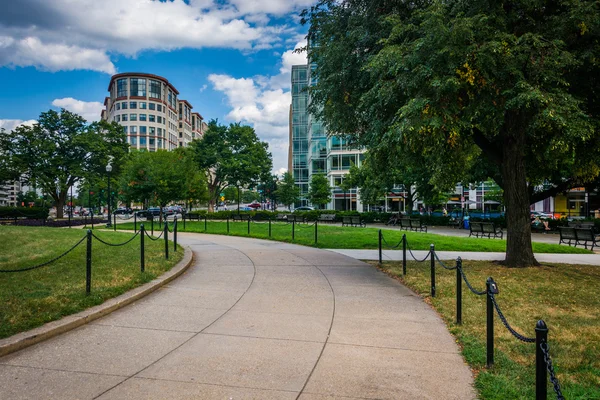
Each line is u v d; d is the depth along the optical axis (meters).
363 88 10.70
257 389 3.91
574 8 8.40
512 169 11.01
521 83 7.63
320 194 49.72
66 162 44.34
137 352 4.80
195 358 4.66
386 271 10.50
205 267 10.86
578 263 12.09
